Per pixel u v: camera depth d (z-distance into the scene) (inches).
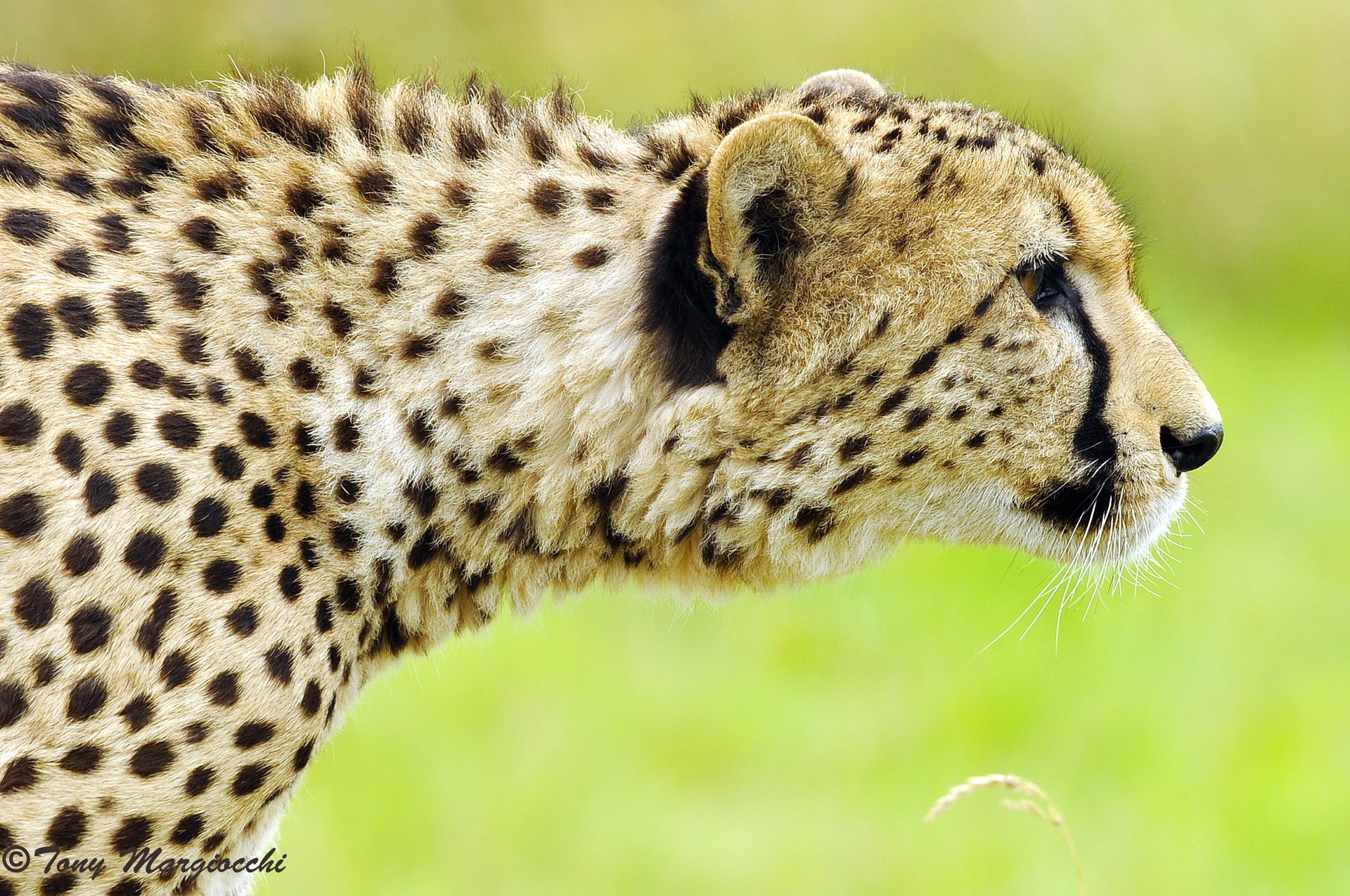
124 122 381.7
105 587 345.7
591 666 817.5
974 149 417.1
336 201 388.5
